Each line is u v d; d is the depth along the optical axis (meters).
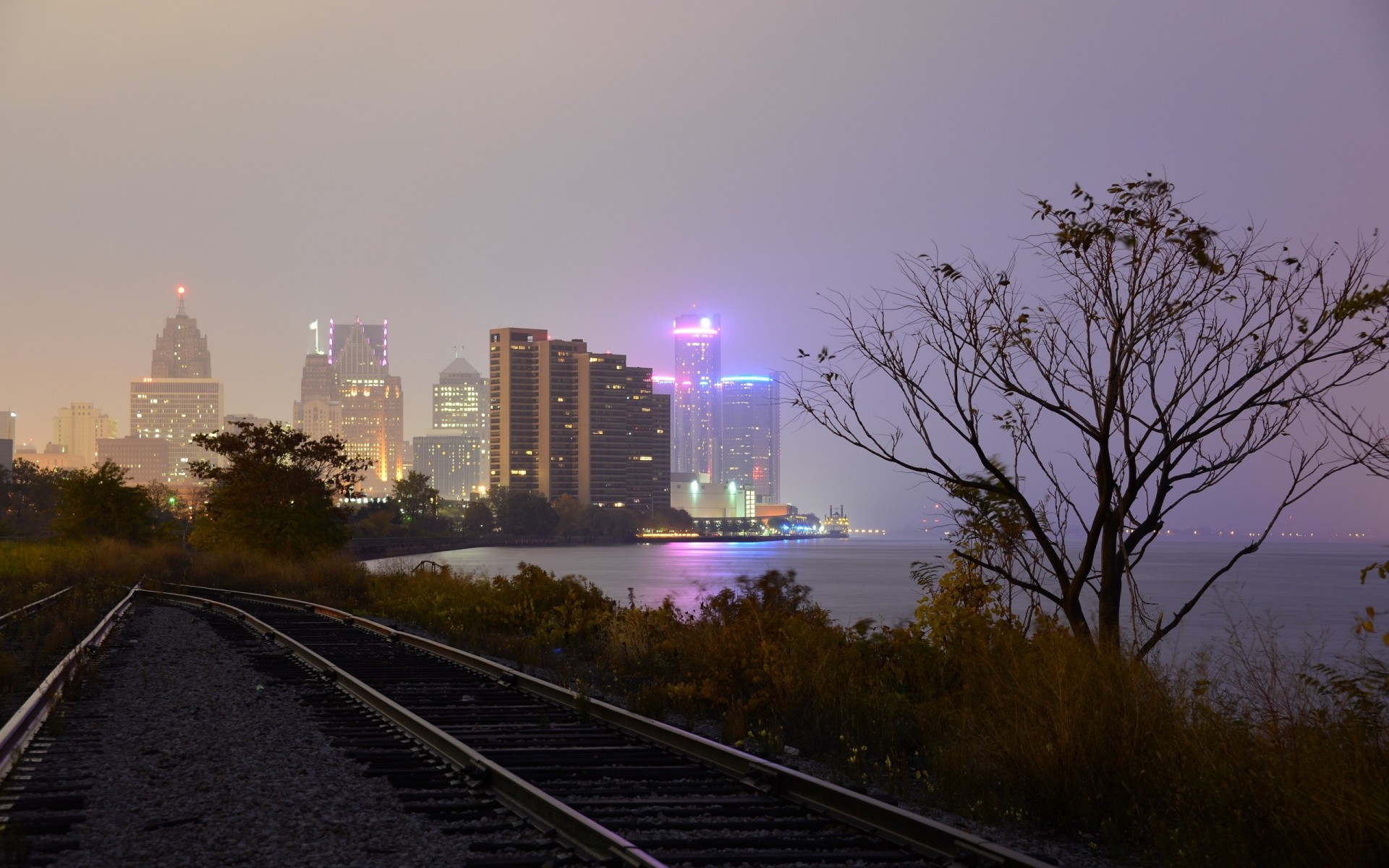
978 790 8.46
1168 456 11.35
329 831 6.98
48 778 8.48
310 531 49.06
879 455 12.26
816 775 9.23
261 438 49.81
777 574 17.81
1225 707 8.30
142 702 12.53
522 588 25.16
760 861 6.45
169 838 6.86
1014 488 11.99
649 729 10.45
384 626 22.64
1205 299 11.16
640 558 184.12
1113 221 11.35
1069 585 11.82
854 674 12.45
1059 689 8.53
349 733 10.59
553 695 12.96
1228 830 6.68
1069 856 7.16
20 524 133.75
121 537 59.78
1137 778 7.77
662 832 7.06
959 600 13.74
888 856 6.52
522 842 6.62
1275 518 10.84
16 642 18.88
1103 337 11.55
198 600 31.22
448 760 9.07
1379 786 6.55
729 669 13.34
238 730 10.76
